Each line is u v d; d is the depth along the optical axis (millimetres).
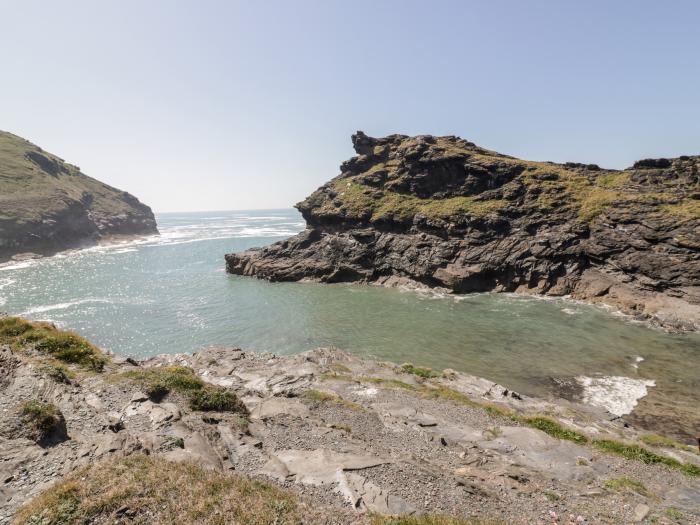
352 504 11750
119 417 16578
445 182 100500
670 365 40219
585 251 72688
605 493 15328
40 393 16891
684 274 60469
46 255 138750
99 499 9391
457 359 42500
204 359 35438
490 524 11430
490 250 80375
